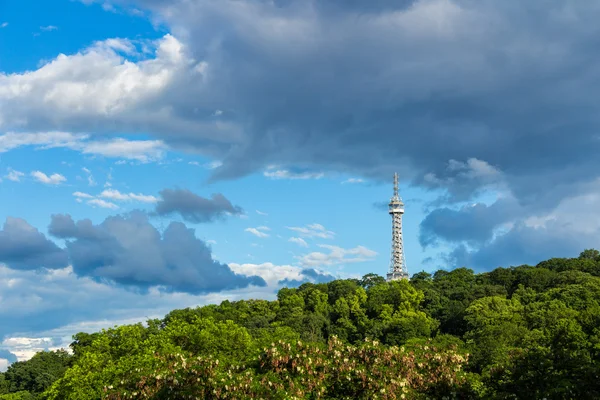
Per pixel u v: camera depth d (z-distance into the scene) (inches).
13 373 5359.3
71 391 2640.3
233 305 7180.1
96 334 5113.2
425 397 1657.2
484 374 1988.2
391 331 5728.3
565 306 4936.0
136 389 1908.2
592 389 1369.3
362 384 1643.7
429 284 7401.6
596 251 7662.4
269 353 1781.5
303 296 7657.5
